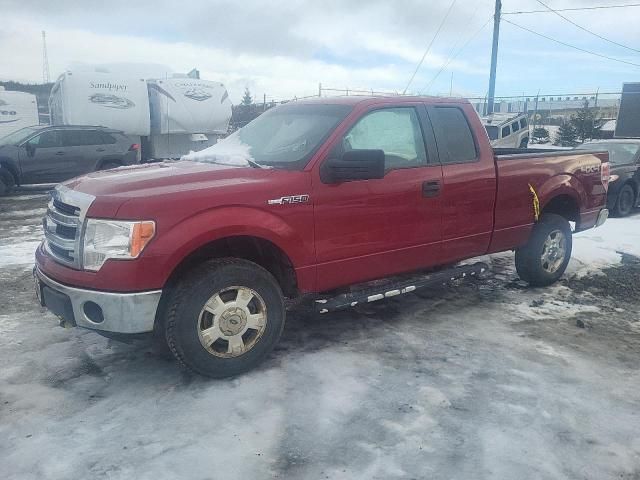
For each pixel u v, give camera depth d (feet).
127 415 11.03
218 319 12.20
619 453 9.94
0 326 15.66
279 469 9.38
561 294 19.08
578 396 11.94
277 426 10.66
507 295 18.95
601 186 20.97
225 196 12.03
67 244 11.91
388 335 15.23
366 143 14.40
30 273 20.98
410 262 15.29
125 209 11.19
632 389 12.33
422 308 17.51
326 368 13.15
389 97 15.35
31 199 42.73
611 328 16.03
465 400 11.69
